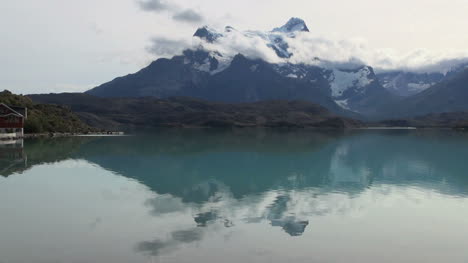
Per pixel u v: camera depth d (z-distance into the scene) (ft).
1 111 428.97
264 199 147.13
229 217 119.75
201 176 205.05
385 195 156.76
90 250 90.68
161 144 422.82
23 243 94.73
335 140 552.00
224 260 85.61
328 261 86.43
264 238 100.37
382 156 321.73
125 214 121.49
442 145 453.17
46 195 148.66
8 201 137.69
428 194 159.33
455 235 104.94
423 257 89.86
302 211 128.57
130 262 84.07
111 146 377.30
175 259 85.92
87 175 199.21
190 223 112.57
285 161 278.46
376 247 95.35
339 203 141.08
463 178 203.00
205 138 565.12
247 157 303.48
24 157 270.26
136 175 203.31
